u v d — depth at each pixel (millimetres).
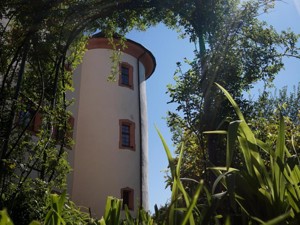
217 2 7531
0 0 7281
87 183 16875
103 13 8633
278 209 1338
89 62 19281
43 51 7434
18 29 7488
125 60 20297
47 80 7828
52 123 6973
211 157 5852
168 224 1324
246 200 1441
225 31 7320
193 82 6625
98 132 17969
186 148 6266
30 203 5137
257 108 6469
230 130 1375
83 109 18219
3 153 6016
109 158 17641
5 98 6719
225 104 6344
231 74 6840
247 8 7445
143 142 19281
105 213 1507
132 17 9602
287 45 7309
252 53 7156
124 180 17531
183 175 6066
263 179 1439
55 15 7621
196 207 1489
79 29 8453
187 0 7824
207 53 7008
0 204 5023
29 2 7328
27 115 7793
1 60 7363
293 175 1444
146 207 17906
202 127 6195
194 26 7785
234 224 1549
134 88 20078
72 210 2873
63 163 6977
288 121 4840
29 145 6617
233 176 1365
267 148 1472
